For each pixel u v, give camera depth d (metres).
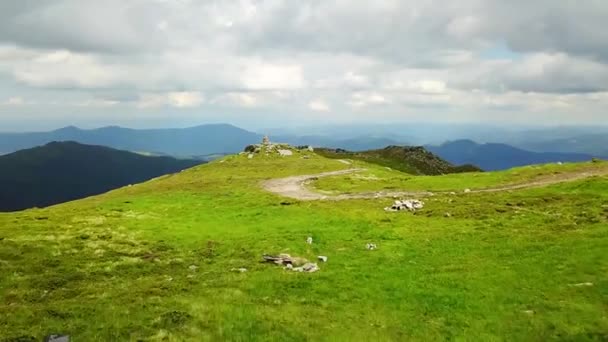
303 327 28.95
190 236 58.72
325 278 39.34
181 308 30.98
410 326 29.77
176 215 75.19
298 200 88.25
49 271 42.59
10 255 46.59
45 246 50.78
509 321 30.06
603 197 67.94
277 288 36.72
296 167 155.25
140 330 27.31
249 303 32.69
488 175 105.12
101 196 112.56
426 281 38.22
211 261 46.94
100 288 37.78
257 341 26.80
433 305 33.12
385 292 35.88
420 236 55.28
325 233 58.22
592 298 32.56
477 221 61.62
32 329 27.38
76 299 34.25
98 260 46.91
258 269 42.94
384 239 54.78
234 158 181.25
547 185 83.31
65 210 79.38
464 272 40.09
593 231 50.03
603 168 96.69
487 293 34.81
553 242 47.28
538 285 35.69
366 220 65.81
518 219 60.72
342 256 47.28
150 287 37.09
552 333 28.28
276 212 74.94
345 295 35.19
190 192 103.38
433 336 28.34
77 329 27.50
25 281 39.22
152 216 73.88
